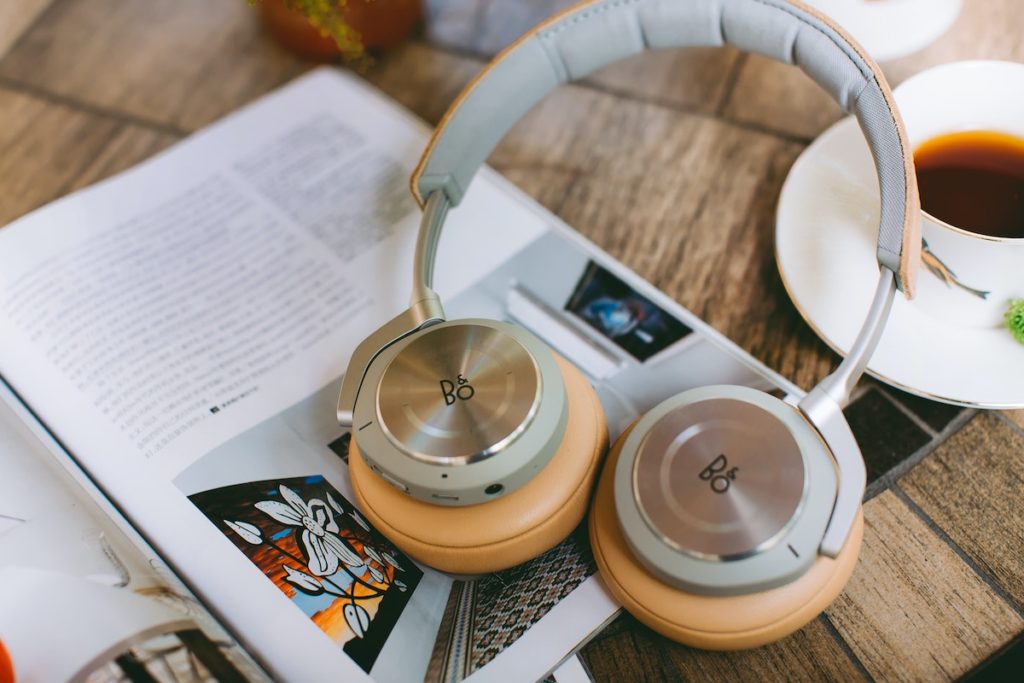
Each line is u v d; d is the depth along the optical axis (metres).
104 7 0.65
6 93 0.60
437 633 0.36
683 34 0.41
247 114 0.57
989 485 0.38
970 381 0.38
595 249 0.47
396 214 0.51
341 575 0.37
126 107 0.59
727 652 0.35
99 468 0.41
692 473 0.31
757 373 0.41
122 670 0.33
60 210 0.53
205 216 0.52
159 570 0.37
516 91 0.42
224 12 0.64
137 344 0.46
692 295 0.46
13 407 0.44
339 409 0.35
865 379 0.41
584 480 0.34
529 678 0.35
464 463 0.32
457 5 0.61
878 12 0.47
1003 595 0.35
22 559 0.36
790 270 0.42
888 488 0.38
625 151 0.52
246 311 0.47
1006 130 0.40
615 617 0.36
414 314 0.36
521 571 0.37
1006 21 0.52
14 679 0.33
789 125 0.51
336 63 0.59
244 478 0.41
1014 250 0.35
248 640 0.36
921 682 0.33
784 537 0.30
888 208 0.33
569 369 0.37
